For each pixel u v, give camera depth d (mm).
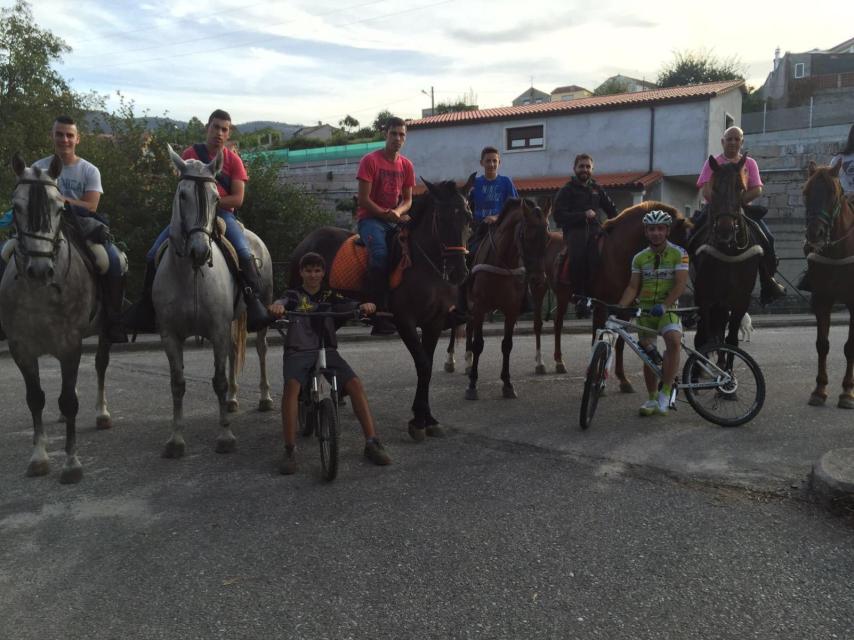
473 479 4699
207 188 5031
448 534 3822
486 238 7352
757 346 11102
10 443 5719
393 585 3271
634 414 6480
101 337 6027
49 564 3516
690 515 4035
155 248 5691
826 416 6309
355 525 3959
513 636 2846
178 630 2916
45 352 4820
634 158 22906
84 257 5051
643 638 2820
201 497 4426
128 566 3488
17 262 4461
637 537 3756
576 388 7797
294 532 3875
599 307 7316
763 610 3020
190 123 19000
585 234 7570
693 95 21766
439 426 5844
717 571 3367
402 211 6059
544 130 24203
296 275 6461
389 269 5754
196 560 3547
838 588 3199
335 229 6594
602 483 4586
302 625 2943
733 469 4832
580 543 3689
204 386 8086
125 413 6766
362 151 29734
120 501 4367
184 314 5230
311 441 5734
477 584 3273
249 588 3258
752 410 5961
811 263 6758
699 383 6035
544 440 5629
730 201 6340
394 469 4941
